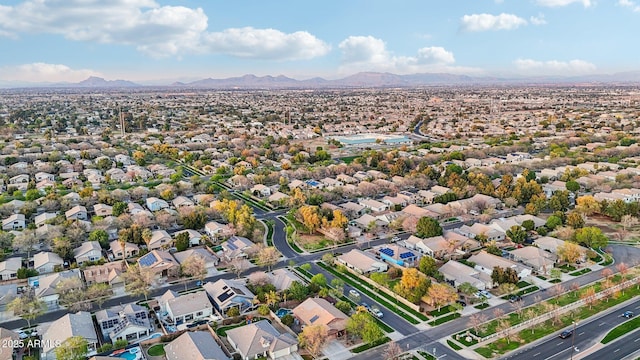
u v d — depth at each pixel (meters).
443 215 176.62
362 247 151.38
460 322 103.94
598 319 104.00
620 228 163.25
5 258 138.50
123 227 160.00
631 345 93.31
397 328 101.75
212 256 140.12
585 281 123.56
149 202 187.12
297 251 147.88
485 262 131.75
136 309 104.31
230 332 97.50
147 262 129.38
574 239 147.12
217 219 175.38
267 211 191.00
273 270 132.88
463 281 119.44
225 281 117.62
